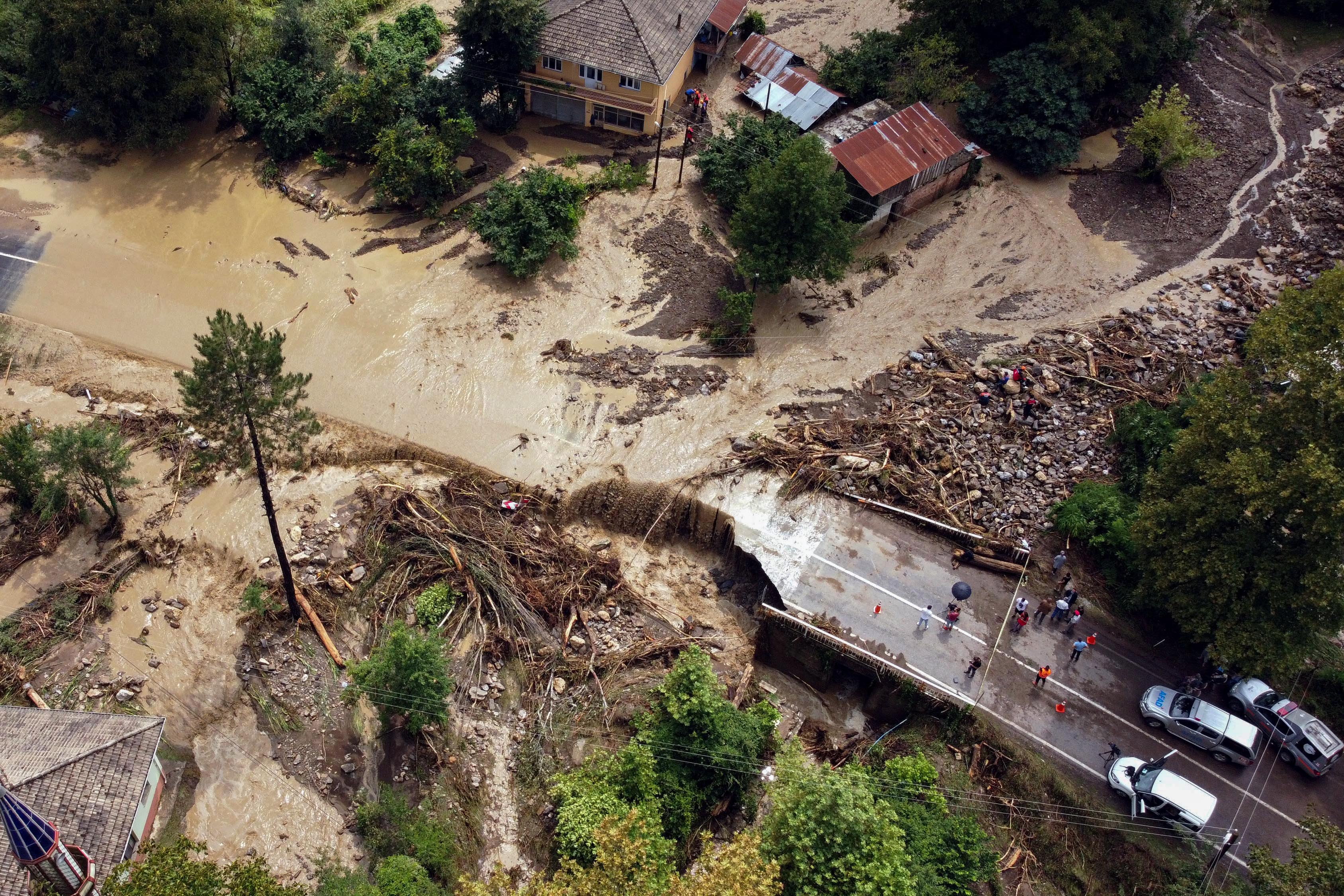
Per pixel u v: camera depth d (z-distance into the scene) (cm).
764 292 5403
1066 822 3653
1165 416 4622
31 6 5397
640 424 4825
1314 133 6400
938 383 4984
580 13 5972
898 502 4541
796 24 7181
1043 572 4316
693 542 4559
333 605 4153
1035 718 3894
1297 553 3562
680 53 6031
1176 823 3575
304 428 3672
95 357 5012
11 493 4384
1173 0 6250
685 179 5978
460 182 5819
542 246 5319
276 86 5903
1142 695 3969
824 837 3222
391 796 3600
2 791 2678
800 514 4488
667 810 3534
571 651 4078
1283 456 3662
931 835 3441
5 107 6094
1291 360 3631
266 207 5766
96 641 4003
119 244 5509
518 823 3628
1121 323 5294
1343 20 7194
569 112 6259
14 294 5212
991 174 6191
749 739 3731
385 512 4406
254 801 3625
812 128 6175
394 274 5444
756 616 4297
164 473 4544
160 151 5972
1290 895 3031
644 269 5512
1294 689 3991
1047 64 6106
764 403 4925
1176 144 5872
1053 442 4700
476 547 4319
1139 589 4003
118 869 2778
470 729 3847
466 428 4797
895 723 4038
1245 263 5694
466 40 5781
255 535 4356
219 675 3938
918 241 5794
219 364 3278
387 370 5003
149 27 5338
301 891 2986
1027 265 5669
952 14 6322
